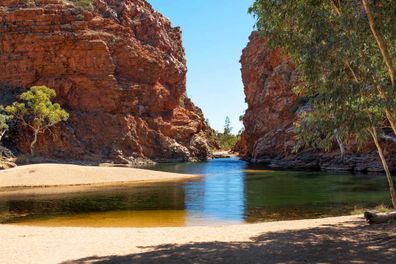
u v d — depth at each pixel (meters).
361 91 11.26
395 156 49.75
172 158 89.06
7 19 79.62
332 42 11.20
